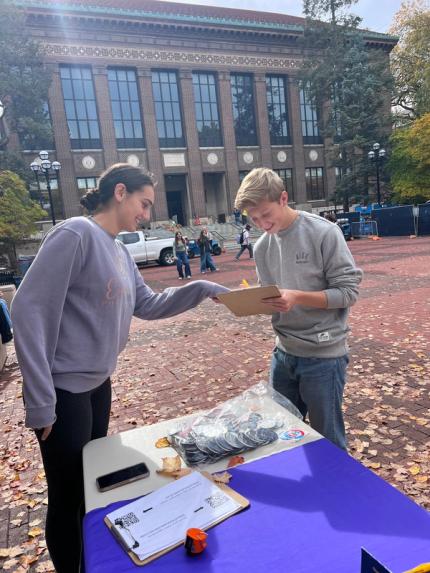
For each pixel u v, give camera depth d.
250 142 33.19
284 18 37.59
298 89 33.97
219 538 1.05
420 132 27.00
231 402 1.80
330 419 1.99
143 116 29.30
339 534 1.04
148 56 28.94
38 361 1.47
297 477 1.28
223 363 5.29
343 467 1.31
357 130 30.00
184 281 13.39
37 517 2.73
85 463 1.48
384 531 1.04
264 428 1.56
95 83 27.72
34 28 25.83
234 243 27.34
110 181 1.70
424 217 21.20
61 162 27.06
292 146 34.38
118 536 1.08
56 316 1.52
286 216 1.86
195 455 1.43
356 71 29.86
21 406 4.60
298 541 1.03
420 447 3.08
